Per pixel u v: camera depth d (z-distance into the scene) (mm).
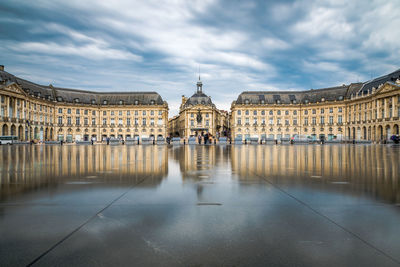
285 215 4379
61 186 6695
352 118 83750
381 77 75062
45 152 22703
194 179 7730
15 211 4578
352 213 4477
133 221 4098
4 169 10070
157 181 7402
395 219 4191
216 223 4012
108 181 7402
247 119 98188
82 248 3223
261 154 19484
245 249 3197
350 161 13492
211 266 2820
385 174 8703
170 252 3119
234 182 7242
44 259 2961
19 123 68312
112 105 98812
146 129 98938
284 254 3082
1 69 67875
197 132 104312
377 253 3102
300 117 95812
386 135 66938
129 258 2988
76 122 94750
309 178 7891
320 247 3250
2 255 3039
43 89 88125
